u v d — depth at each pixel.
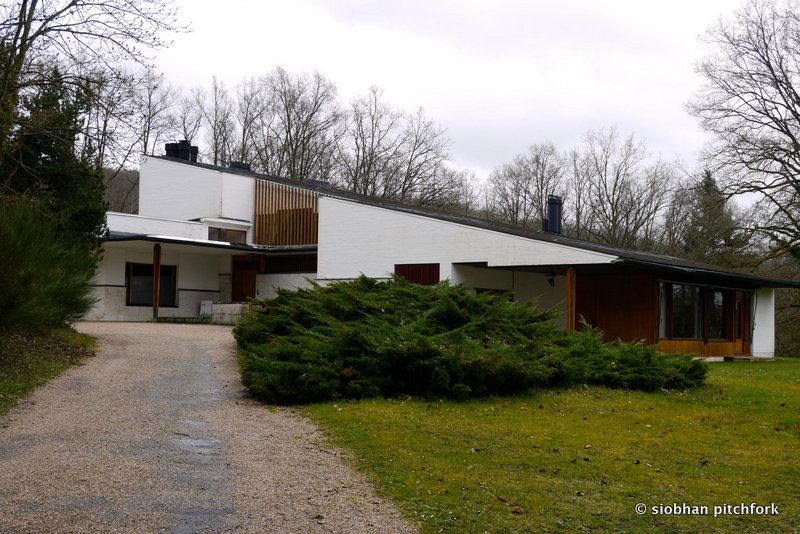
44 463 7.33
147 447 8.19
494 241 21.66
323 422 9.85
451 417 10.43
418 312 14.24
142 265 28.38
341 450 8.38
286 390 11.16
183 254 29.95
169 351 16.58
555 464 8.02
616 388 13.68
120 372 13.47
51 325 14.94
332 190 34.69
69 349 15.05
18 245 11.90
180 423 9.55
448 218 25.11
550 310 15.39
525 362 12.60
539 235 24.44
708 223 39.31
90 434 8.72
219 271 31.56
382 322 13.37
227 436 8.92
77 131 16.48
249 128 53.25
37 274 12.30
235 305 26.19
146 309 28.31
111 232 25.97
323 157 53.75
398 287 15.62
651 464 8.22
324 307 14.91
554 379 13.30
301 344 12.54
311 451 8.30
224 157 52.59
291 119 53.06
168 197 32.84
